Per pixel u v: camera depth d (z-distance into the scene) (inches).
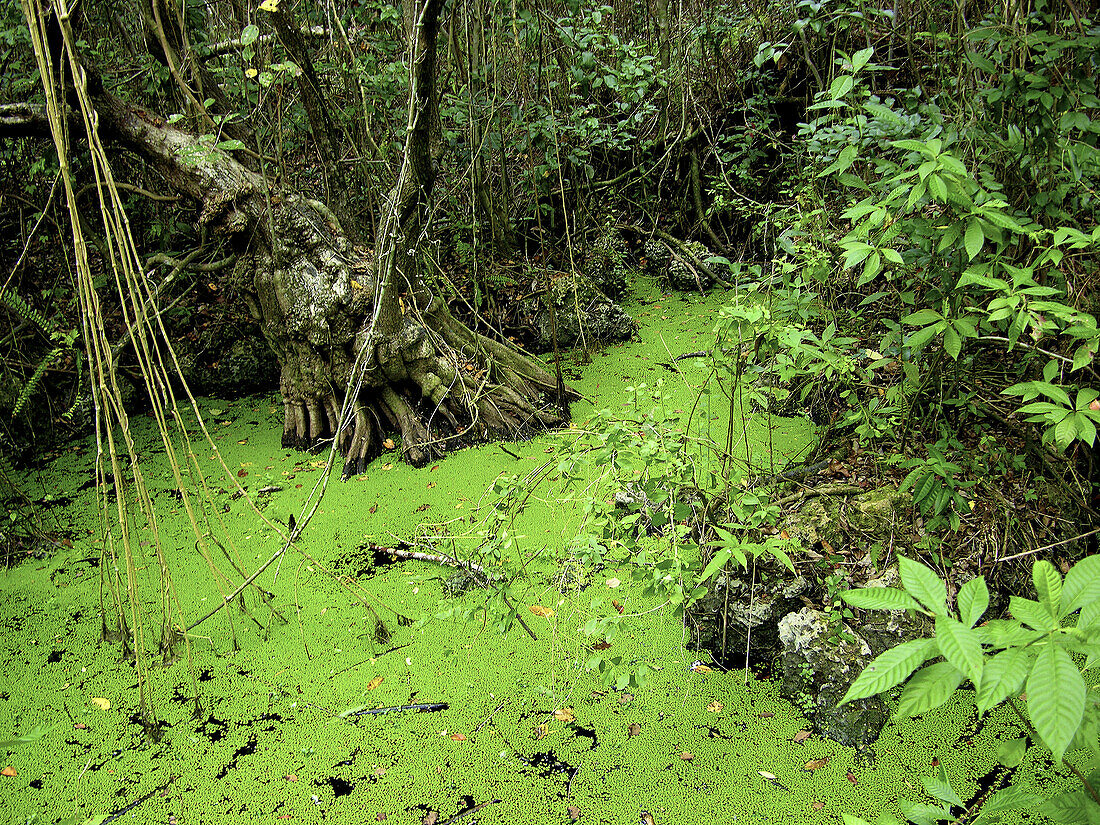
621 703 122.0
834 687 114.5
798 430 183.0
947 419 144.3
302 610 146.2
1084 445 132.0
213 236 193.6
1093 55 115.2
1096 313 122.3
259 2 203.0
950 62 155.7
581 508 162.9
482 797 108.8
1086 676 116.6
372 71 222.1
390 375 195.9
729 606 126.0
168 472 194.4
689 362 228.7
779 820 102.7
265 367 232.7
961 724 113.3
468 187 249.3
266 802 110.1
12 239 244.8
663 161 296.8
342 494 181.6
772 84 269.0
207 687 130.5
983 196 101.7
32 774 116.3
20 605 151.4
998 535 127.0
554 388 213.2
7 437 197.5
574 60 240.2
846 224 173.5
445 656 133.4
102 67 217.6
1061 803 49.5
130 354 225.8
